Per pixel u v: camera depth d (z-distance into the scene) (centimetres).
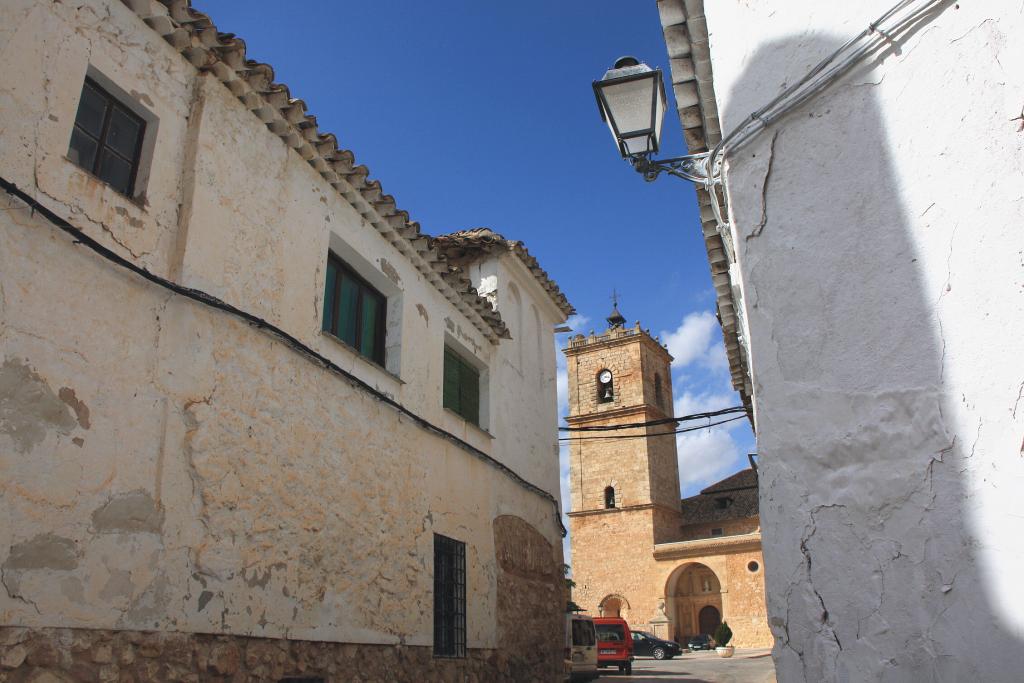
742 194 432
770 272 411
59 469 486
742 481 5344
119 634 508
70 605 479
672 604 4650
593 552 4991
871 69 395
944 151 364
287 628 657
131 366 549
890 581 341
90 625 490
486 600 1043
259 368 670
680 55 548
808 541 368
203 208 637
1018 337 326
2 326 467
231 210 669
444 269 1022
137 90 602
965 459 331
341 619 731
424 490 926
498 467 1152
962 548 325
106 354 532
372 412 838
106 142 585
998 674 306
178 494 568
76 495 495
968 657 315
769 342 403
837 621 352
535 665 1169
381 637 790
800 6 431
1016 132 344
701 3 504
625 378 5244
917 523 339
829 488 367
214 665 576
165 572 548
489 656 1023
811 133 412
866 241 381
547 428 1433
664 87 510
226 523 607
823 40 417
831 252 392
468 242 1281
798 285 399
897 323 363
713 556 4531
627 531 4912
